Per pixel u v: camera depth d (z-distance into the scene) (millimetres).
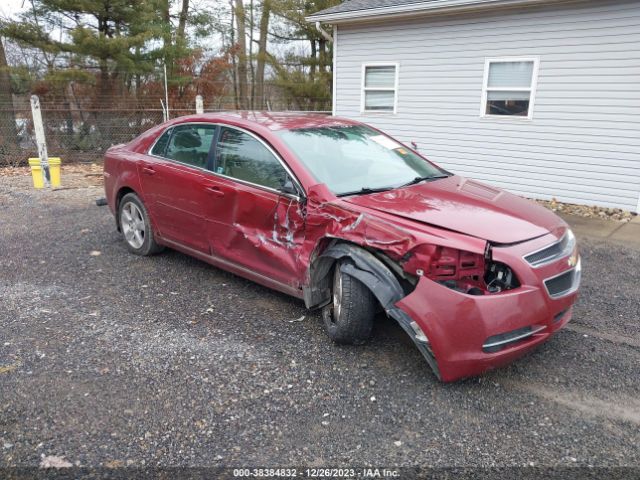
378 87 11016
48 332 3625
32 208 7828
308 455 2424
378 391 2932
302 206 3512
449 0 9023
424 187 3746
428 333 2799
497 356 2773
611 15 7934
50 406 2771
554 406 2809
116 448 2459
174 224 4703
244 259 4051
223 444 2494
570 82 8547
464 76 9719
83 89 14242
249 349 3391
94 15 14523
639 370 3176
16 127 13117
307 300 3543
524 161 9352
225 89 19969
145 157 4961
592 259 5559
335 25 11289
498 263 2830
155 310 4008
